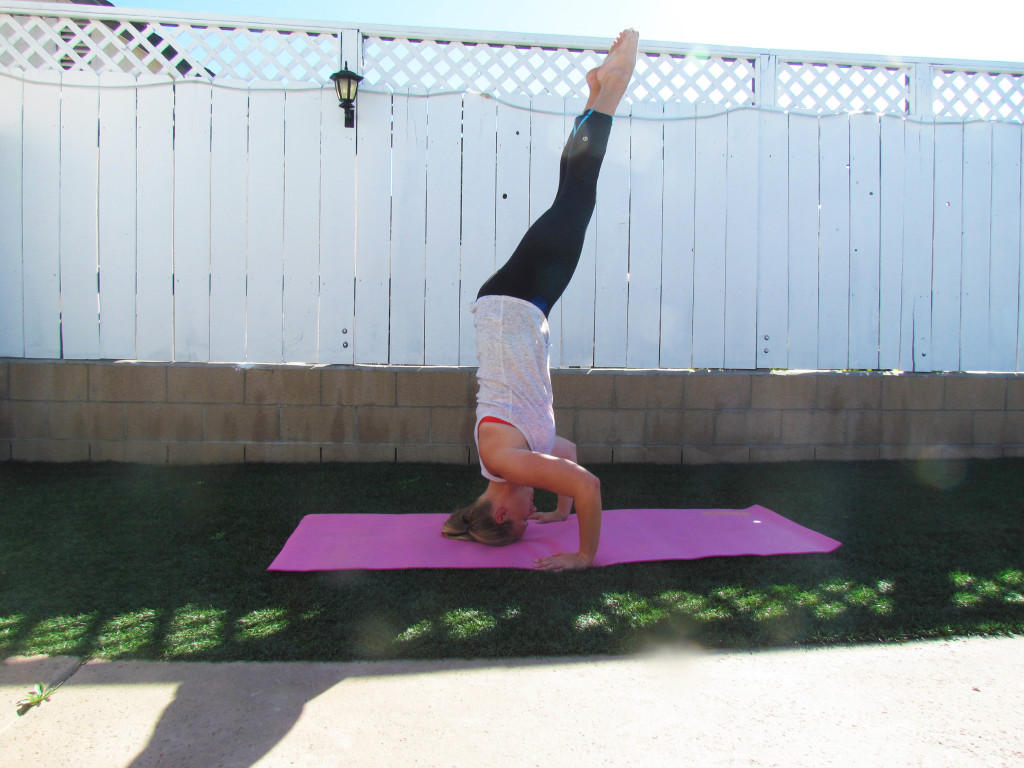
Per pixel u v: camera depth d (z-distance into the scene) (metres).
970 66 4.02
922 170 3.99
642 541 2.53
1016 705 1.51
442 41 3.79
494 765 1.29
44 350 3.68
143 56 4.12
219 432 3.73
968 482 3.48
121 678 1.57
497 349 2.42
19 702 1.46
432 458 3.79
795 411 3.93
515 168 3.82
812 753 1.34
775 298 3.95
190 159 3.68
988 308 4.05
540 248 2.40
